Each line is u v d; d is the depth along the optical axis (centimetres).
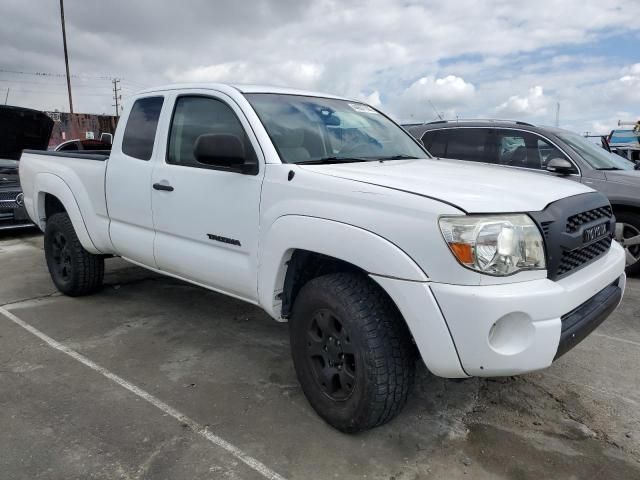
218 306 481
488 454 263
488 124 658
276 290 299
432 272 232
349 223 255
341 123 368
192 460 255
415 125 743
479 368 230
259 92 348
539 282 237
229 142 300
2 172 791
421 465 254
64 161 480
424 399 316
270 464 253
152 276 575
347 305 258
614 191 564
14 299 500
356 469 250
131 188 399
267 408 303
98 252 459
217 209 330
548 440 276
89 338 404
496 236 228
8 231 895
